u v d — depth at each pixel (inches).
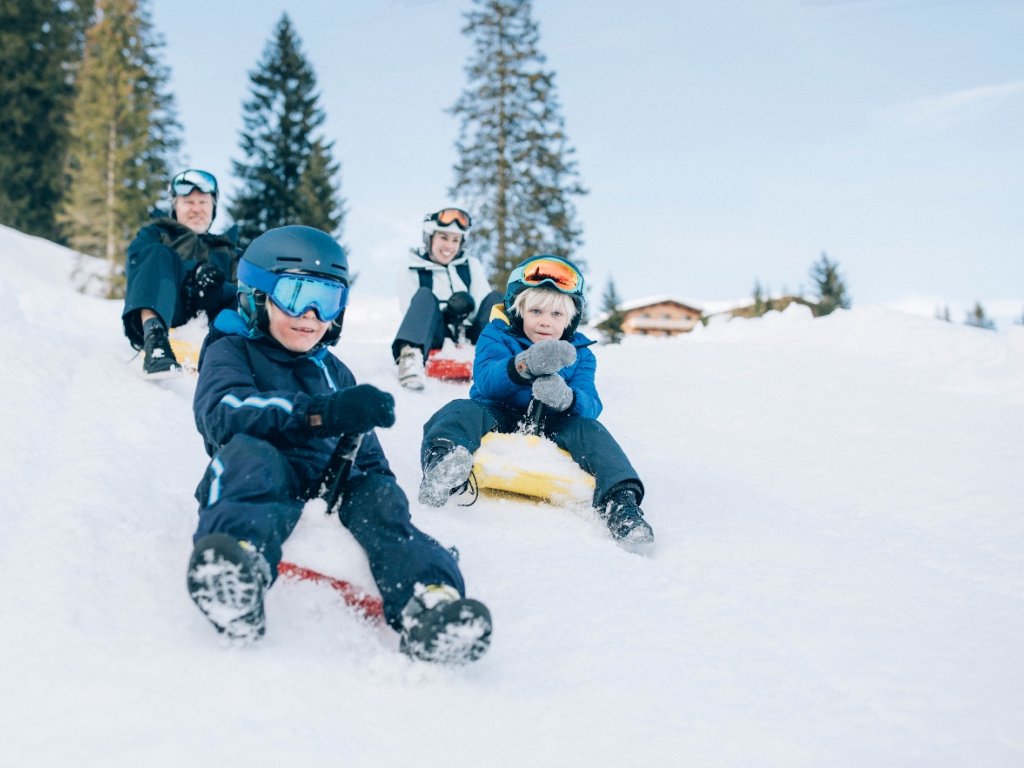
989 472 127.9
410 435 138.4
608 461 103.7
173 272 155.6
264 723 51.2
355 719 54.6
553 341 112.2
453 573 66.6
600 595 80.1
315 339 82.8
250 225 1171.9
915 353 203.3
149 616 61.1
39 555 67.3
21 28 1233.4
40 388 124.8
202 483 72.0
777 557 94.2
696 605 79.7
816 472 130.0
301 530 70.0
